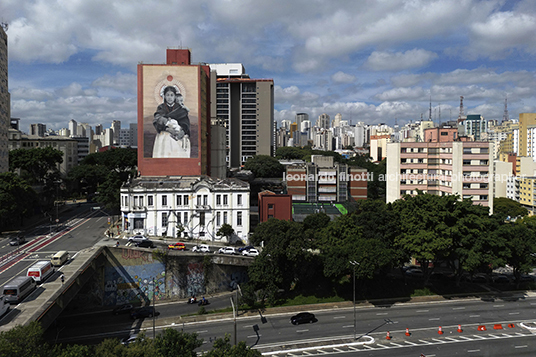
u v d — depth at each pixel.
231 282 93.19
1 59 124.94
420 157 122.81
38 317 52.66
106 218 126.25
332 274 83.25
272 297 80.88
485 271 99.12
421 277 96.31
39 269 63.78
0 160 123.56
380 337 68.94
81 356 38.81
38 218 126.94
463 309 81.44
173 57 128.62
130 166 188.25
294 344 66.06
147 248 89.25
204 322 75.19
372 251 79.00
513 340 67.81
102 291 82.75
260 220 118.25
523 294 89.81
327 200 148.50
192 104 123.56
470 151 113.69
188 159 123.62
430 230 85.19
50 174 155.50
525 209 157.12
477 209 87.31
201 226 110.62
